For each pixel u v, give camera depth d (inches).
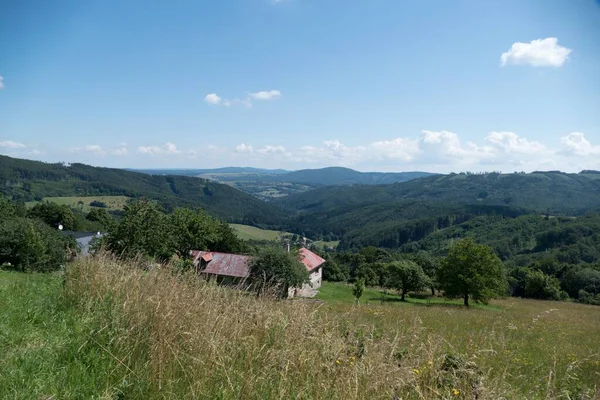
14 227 895.7
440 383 147.2
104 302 199.6
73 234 2504.9
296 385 133.0
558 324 621.3
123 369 139.6
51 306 206.4
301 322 178.7
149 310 175.9
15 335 163.9
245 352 148.9
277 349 153.8
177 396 123.6
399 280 1728.6
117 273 233.9
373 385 127.8
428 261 2442.2
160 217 1204.5
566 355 308.8
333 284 2290.8
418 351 171.9
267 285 223.6
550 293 2231.8
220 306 187.2
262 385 130.5
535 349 334.6
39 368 137.2
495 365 209.8
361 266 2832.2
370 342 166.6
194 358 134.0
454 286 1466.5
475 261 1450.5
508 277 2396.7
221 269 1421.0
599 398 171.0
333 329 185.6
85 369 137.9
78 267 256.8
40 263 888.9
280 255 1077.8
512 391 156.3
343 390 127.4
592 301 2172.7
